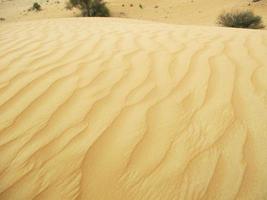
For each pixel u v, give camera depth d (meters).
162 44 3.59
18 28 5.84
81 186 1.46
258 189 1.37
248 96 2.12
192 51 3.20
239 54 3.01
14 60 3.15
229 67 2.66
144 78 2.54
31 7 26.55
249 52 3.06
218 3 21.08
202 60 2.89
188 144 1.68
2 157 1.66
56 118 1.99
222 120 1.87
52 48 3.61
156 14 21.41
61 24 6.34
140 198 1.38
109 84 2.45
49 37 4.39
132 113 2.01
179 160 1.57
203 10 20.53
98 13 21.02
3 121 1.98
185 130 1.80
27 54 3.37
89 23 6.38
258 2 19.30
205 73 2.56
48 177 1.52
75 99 2.22
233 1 20.78
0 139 1.81
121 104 2.13
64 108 2.11
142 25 5.61
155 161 1.58
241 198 1.33
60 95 2.29
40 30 5.30
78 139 1.78
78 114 2.03
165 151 1.64
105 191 1.43
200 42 3.58
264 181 1.41
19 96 2.30
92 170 1.55
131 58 3.06
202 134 1.75
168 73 2.62
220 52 3.11
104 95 2.27
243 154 1.57
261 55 2.94
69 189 1.45
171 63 2.86
